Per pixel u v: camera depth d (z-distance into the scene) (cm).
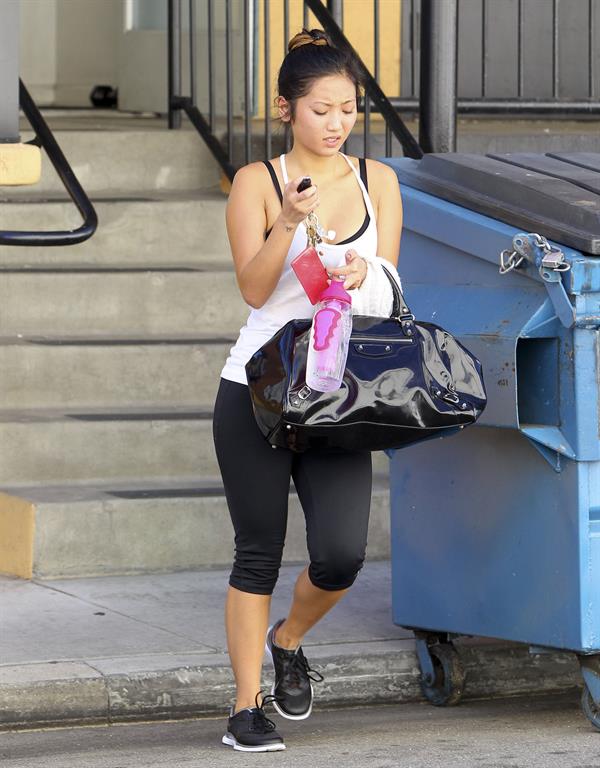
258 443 1196
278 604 1569
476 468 1330
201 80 2612
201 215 2189
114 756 1213
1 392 1881
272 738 1223
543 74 2823
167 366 1931
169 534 1694
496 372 1262
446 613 1368
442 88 1764
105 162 2316
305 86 1181
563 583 1264
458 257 1330
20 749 1238
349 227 1205
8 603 1555
